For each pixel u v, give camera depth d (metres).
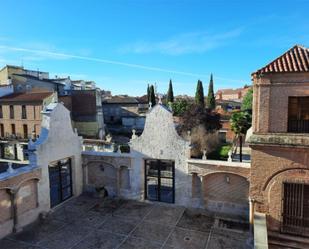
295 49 14.73
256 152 14.07
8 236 15.90
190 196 19.34
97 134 53.72
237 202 18.23
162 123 19.62
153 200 20.69
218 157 37.94
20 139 44.41
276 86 13.41
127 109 69.00
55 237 15.84
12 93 53.22
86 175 22.55
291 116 13.41
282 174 13.70
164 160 20.16
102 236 15.97
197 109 45.16
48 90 52.12
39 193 17.98
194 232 16.34
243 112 33.16
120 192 21.48
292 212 13.78
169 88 71.12
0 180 15.20
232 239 15.55
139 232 16.39
